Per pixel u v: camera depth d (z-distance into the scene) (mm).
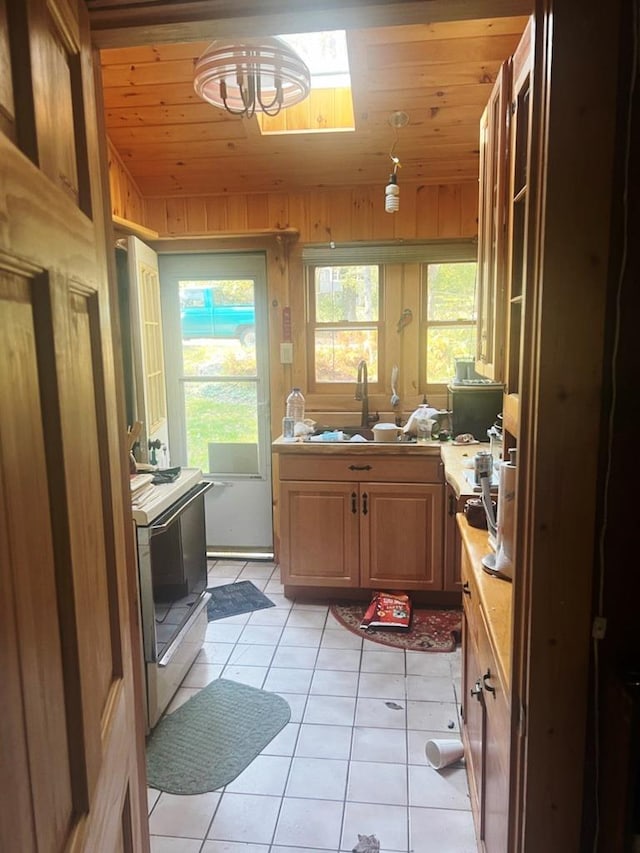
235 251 3848
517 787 1064
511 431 1474
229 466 4105
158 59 2781
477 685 1647
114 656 957
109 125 3182
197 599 2896
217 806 1990
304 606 3445
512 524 1619
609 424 933
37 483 631
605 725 992
